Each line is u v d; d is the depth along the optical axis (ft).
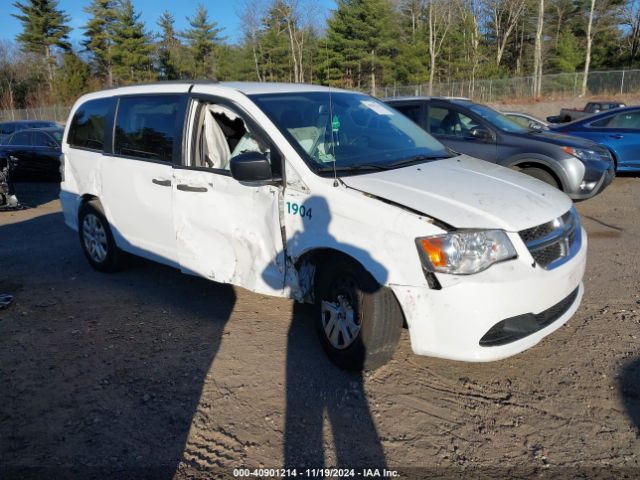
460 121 25.84
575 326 13.84
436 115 26.43
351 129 13.69
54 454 9.43
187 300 16.16
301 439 9.75
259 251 12.67
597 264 18.39
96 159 17.28
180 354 12.86
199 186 13.69
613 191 31.19
